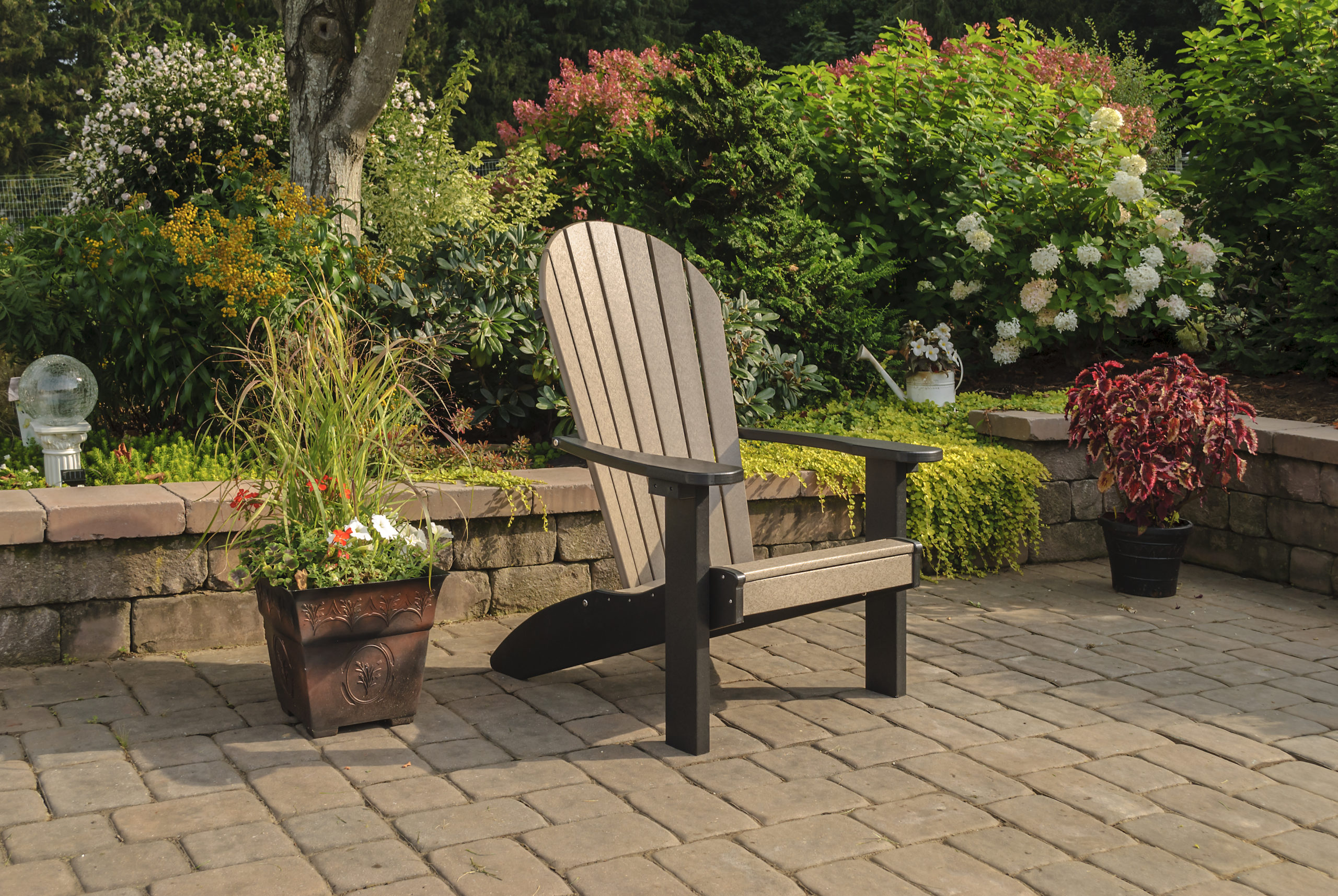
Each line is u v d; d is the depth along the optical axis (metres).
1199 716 2.91
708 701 2.61
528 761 2.56
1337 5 5.84
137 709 2.83
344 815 2.24
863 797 2.38
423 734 2.72
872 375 5.48
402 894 1.93
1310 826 2.29
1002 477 4.42
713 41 5.15
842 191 6.00
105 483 3.73
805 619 3.88
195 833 2.15
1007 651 3.47
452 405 4.48
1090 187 5.60
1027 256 5.61
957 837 2.21
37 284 4.00
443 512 3.57
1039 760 2.60
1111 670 3.28
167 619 3.30
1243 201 6.13
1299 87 5.87
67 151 7.77
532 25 22.45
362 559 2.66
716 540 3.24
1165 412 3.97
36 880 1.95
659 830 2.20
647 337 3.24
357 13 5.00
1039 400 5.05
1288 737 2.77
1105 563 4.72
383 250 6.00
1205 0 19.80
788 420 4.91
